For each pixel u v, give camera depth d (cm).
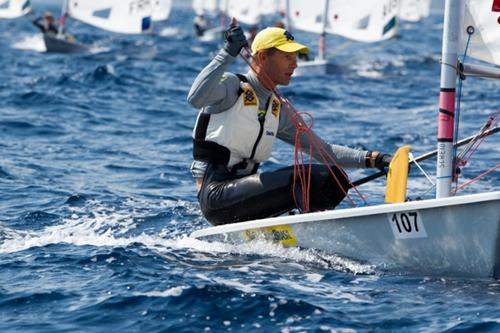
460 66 1950
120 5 9062
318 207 2144
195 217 2622
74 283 1939
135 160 3619
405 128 4712
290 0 8238
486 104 5731
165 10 12356
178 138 4219
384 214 1964
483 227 1861
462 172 3381
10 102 5175
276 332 1680
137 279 1947
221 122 2141
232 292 1852
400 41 12950
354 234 2011
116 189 3022
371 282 1939
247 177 2159
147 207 2747
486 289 1873
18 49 9438
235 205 2162
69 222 2548
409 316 1750
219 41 12250
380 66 8588
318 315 1750
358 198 2892
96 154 3738
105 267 2044
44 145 3916
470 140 2108
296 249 2092
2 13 9812
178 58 9119
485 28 1925
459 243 1900
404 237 1955
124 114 5003
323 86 6731
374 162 2192
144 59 8762
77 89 6050
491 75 1955
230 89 2111
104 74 6612
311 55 10388
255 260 2092
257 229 2133
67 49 9050
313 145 2217
